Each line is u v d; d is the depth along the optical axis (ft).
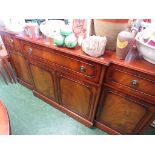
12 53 5.68
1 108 2.87
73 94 4.53
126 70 3.06
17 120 5.19
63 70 4.09
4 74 6.98
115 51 3.47
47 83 5.06
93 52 3.19
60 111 5.60
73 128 4.99
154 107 3.19
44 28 4.20
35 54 4.48
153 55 2.80
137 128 3.93
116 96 3.67
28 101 5.99
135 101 3.39
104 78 3.50
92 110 4.42
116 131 4.53
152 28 3.15
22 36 4.43
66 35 3.55
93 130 4.93
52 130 4.90
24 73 6.06
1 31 5.09
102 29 3.18
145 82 2.96
